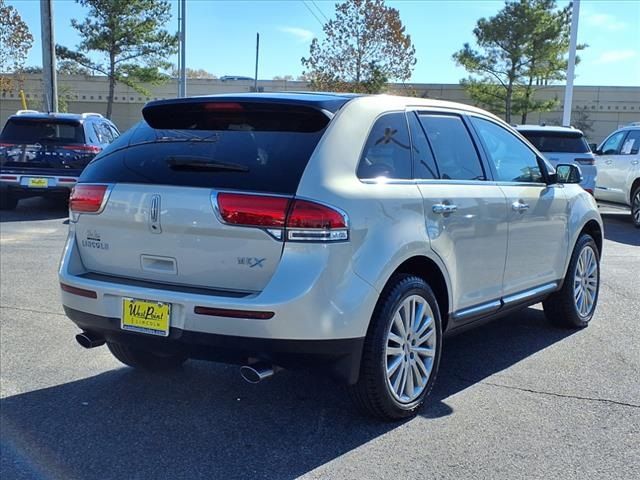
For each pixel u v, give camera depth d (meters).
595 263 6.28
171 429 3.95
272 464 3.54
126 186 3.86
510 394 4.50
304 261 3.44
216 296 3.53
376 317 3.76
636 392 4.54
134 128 4.30
